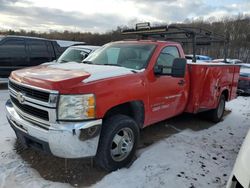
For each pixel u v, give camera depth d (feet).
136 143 12.58
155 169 12.07
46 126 10.16
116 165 11.75
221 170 12.46
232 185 6.24
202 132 18.10
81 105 9.94
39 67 13.30
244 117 23.53
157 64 14.07
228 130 19.10
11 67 30.04
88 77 10.69
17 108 11.70
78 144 9.92
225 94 21.81
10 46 29.91
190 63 17.35
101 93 10.52
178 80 15.58
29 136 10.75
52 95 9.73
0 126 16.74
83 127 9.91
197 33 19.29
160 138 16.21
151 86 13.37
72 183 10.64
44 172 11.39
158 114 14.46
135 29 18.90
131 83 12.08
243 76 35.29
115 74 11.71
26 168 11.63
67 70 11.94
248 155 6.11
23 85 10.90
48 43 33.17
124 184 10.72
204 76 17.63
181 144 15.39
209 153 14.35
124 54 14.73
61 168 11.75
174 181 11.16
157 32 17.95
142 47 14.75
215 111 20.33
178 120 20.75
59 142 9.78
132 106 12.68
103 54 15.65
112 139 11.29
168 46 15.33
